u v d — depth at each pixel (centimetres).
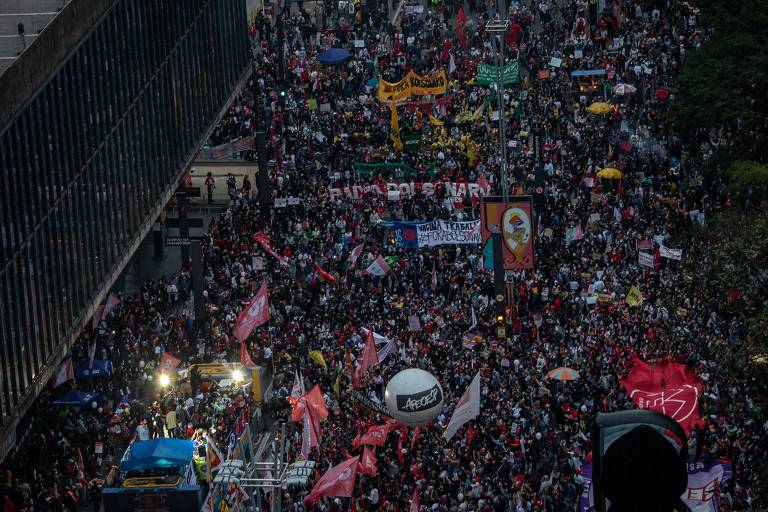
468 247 12825
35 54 9962
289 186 14688
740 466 7825
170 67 13475
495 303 11206
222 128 16150
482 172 14512
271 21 19388
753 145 12294
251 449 7419
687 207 12975
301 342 11150
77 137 10900
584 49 16988
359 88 17038
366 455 8038
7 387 9294
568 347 10444
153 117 12950
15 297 9488
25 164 9738
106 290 11450
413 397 8175
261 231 13588
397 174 14700
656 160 14362
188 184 15238
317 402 8619
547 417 9175
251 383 10419
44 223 10094
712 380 9069
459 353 10431
